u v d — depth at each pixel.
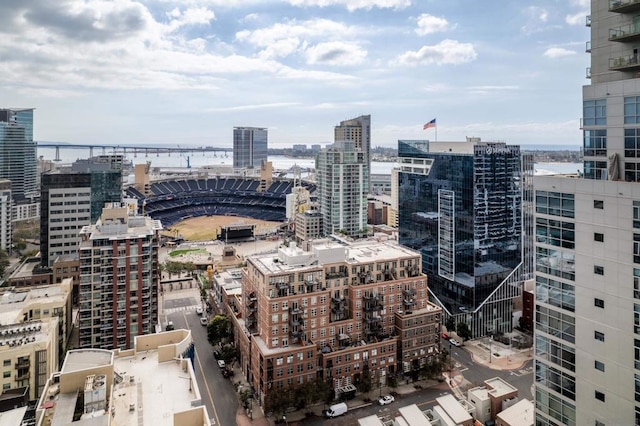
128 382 86.00
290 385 124.06
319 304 132.50
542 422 77.38
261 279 131.75
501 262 174.25
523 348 163.88
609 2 70.38
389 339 138.62
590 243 67.75
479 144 164.00
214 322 162.50
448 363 147.38
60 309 151.38
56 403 77.62
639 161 63.41
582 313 69.38
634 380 62.78
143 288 151.62
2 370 116.81
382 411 125.50
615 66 70.12
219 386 139.75
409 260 148.00
